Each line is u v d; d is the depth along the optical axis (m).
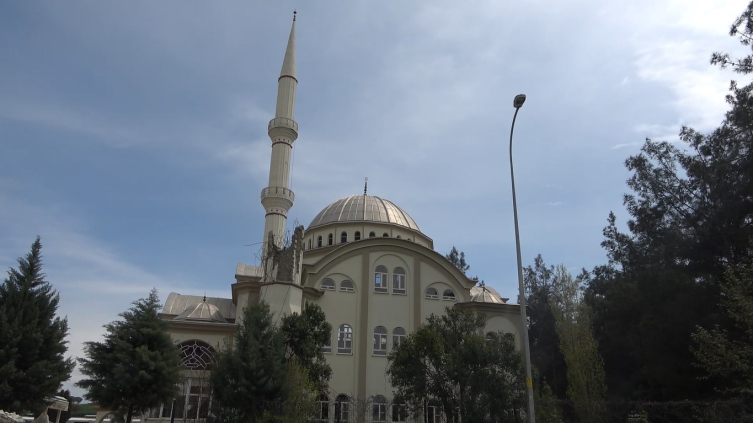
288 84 57.91
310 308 38.25
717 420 27.16
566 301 42.84
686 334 35.72
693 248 38.41
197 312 44.62
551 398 33.81
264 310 33.84
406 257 48.25
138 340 32.09
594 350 40.69
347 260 47.09
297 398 30.02
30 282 31.66
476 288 54.88
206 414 35.03
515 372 29.53
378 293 46.59
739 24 32.41
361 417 34.78
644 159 43.94
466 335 31.17
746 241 34.38
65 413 51.72
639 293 40.47
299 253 43.16
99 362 31.36
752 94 34.97
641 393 39.59
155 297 33.91
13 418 24.59
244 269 56.59
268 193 52.88
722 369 27.69
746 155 36.19
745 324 28.88
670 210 42.84
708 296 36.22
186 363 41.69
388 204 61.94
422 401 31.38
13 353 28.89
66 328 32.19
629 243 51.66
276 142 55.28
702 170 38.62
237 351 31.44
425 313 46.81
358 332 44.81
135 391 30.73
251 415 29.16
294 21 62.09
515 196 25.72
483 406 28.34
